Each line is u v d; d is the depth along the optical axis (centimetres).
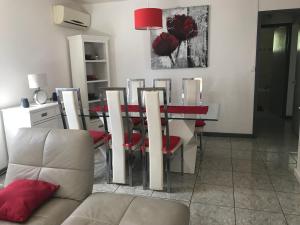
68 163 186
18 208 153
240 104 460
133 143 284
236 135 471
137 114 308
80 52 476
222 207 244
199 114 295
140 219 150
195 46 462
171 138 296
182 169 317
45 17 432
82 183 183
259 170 324
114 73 533
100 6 514
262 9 423
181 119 278
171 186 289
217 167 337
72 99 292
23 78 385
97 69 542
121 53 521
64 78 487
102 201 170
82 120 312
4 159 347
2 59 347
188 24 458
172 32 470
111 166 321
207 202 254
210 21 449
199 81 392
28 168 193
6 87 354
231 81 457
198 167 338
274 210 237
